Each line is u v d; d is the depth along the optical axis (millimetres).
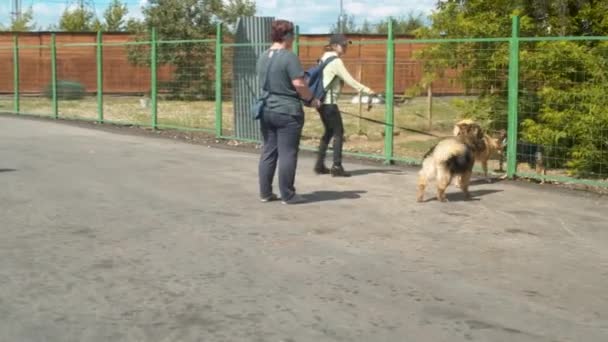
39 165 11758
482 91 12375
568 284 5793
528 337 4723
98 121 19812
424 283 5777
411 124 16609
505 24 12484
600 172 10719
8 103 27172
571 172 11031
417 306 5266
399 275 5977
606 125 10477
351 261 6359
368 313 5121
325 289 5617
